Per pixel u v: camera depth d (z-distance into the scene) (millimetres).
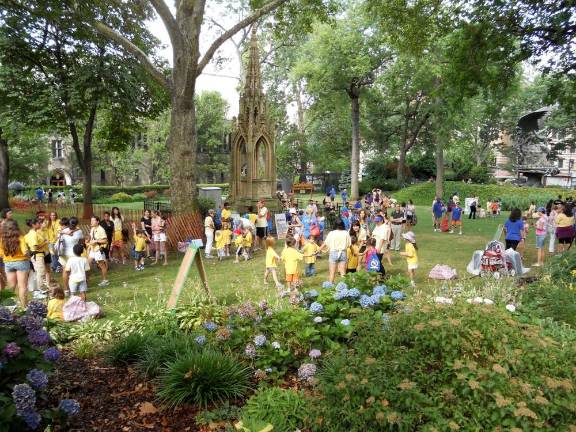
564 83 18250
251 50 21078
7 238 8555
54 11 15117
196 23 14742
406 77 32281
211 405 4680
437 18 16078
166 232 15516
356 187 39750
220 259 14477
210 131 62281
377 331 4508
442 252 15023
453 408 3479
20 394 3305
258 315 5863
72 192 45750
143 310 8086
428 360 3904
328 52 34094
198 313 7035
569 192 33375
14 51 21094
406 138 42938
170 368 4938
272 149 21297
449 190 36781
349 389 3668
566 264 9570
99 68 21000
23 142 37375
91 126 24016
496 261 10461
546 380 3529
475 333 3980
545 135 43781
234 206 21484
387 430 3430
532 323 5652
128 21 20562
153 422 4426
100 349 6176
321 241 16609
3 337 3764
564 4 13211
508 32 14477
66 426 4281
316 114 43875
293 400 4449
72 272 8766
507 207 34188
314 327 5680
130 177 63875
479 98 39750
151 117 25625
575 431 3143
